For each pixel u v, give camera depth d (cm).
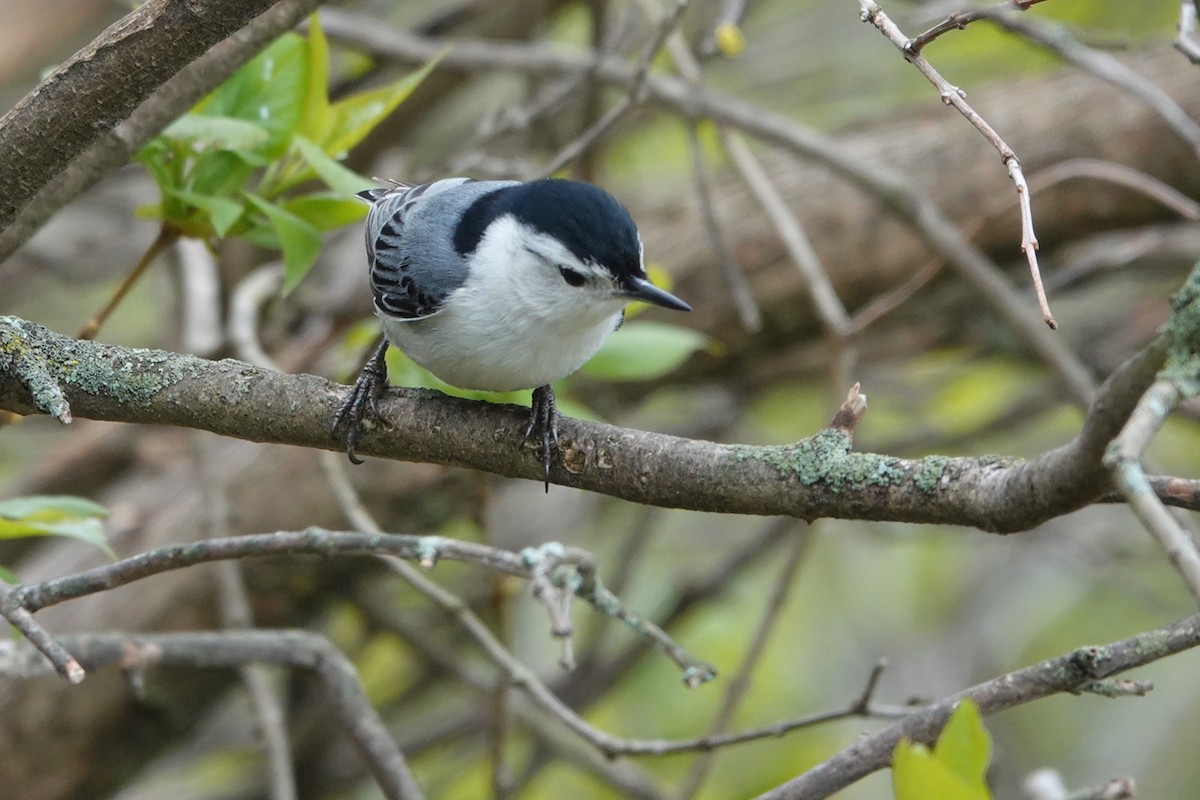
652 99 1047
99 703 973
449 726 1225
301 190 1117
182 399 600
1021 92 1228
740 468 525
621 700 1320
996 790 936
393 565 833
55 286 1528
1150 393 358
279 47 751
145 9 530
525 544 1318
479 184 753
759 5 1502
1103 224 1189
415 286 696
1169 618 1273
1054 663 523
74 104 543
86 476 1184
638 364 806
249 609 1059
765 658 1334
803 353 1254
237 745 1225
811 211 1196
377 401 601
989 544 1373
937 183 1194
